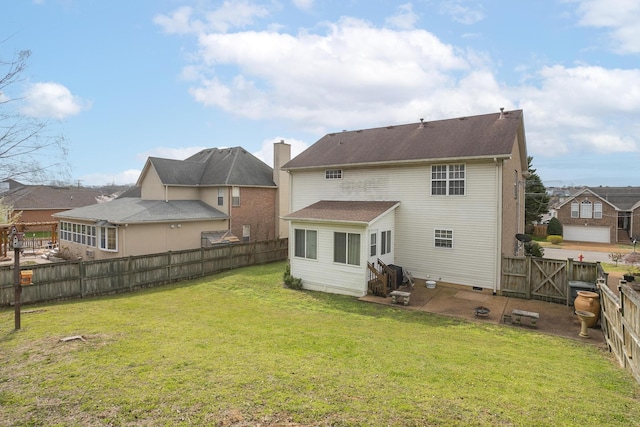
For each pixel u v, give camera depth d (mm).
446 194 15367
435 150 15836
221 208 25625
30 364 6094
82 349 6945
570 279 12883
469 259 14867
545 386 5801
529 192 43125
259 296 14328
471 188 14742
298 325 9953
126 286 15344
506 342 9102
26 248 28906
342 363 6613
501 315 11688
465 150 14852
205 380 5410
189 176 26516
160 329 8773
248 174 27266
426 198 15914
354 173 18250
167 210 22594
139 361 6254
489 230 14367
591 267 12547
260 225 27562
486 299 13562
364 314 11750
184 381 5363
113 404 4613
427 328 10242
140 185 26656
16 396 4844
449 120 18438
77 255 22391
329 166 18688
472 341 9055
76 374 5617
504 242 15102
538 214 43812
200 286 16219
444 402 4883
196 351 6961
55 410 4461
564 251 31391
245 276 18328
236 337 8297
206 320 10258
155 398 4777
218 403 4645
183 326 9258
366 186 17812
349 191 18453
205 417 4289
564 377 6383
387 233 15969
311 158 20500
